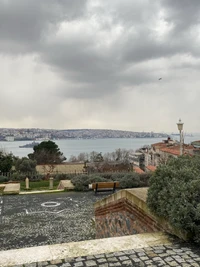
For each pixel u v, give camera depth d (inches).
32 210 472.1
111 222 266.2
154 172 196.4
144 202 200.2
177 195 164.9
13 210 471.8
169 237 167.9
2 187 686.5
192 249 149.9
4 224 387.9
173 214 159.2
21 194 624.1
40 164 1585.9
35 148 1910.7
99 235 298.2
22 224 388.2
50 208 486.9
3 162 1128.8
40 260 137.0
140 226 209.2
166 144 1840.6
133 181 699.4
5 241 319.0
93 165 1478.8
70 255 143.1
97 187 623.8
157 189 183.9
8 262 134.7
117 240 163.5
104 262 135.6
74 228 369.4
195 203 160.1
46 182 867.4
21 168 1204.5
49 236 336.8
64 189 664.4
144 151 2279.8
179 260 137.0
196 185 164.6
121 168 1309.1
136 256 142.2
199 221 157.3
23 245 305.9
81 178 701.9
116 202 253.4
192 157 223.6
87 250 149.0
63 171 1200.2
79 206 503.5
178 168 200.7
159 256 141.8
